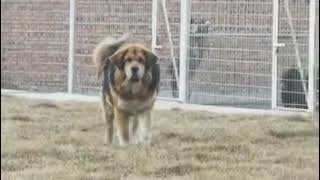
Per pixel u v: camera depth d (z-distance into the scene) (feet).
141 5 61.41
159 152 36.17
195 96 58.34
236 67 57.31
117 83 38.45
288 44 53.31
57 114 50.52
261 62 56.03
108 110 40.14
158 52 59.52
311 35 51.21
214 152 36.27
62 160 34.24
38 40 68.85
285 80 53.26
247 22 57.72
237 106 56.65
